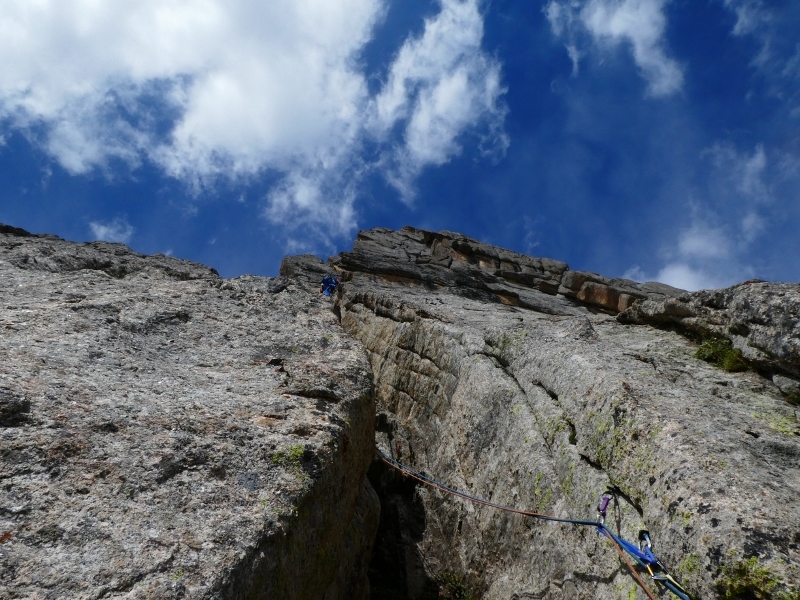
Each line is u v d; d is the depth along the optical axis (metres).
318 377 8.49
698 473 6.39
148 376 7.61
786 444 7.23
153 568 4.81
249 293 11.77
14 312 8.59
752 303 10.88
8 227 18.84
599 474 8.12
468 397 14.37
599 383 8.98
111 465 5.66
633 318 14.78
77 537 4.86
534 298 30.38
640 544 6.51
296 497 6.19
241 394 7.64
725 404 8.70
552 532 8.77
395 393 19.75
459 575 11.88
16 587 4.30
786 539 5.38
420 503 14.62
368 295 24.33
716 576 5.40
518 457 10.61
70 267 13.09
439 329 18.69
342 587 8.01
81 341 8.00
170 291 11.10
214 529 5.41
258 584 5.33
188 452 6.12
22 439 5.55
